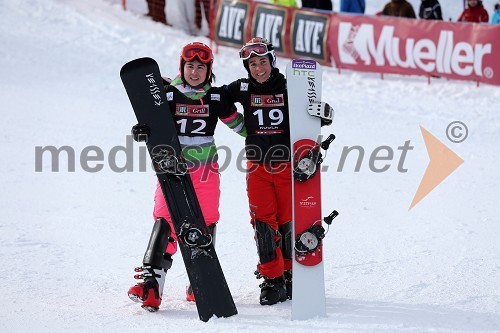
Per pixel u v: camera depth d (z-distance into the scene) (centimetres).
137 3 5756
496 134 3653
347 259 1848
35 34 4944
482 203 2444
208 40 5322
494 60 4331
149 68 1513
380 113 4038
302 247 1407
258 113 1564
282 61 4856
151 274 1444
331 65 4809
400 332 1308
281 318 1402
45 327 1327
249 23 4881
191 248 1423
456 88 4497
